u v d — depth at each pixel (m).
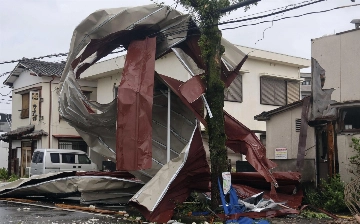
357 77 12.57
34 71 26.17
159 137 13.03
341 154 12.69
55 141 26.08
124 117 10.45
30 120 26.83
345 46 12.93
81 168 22.16
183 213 10.55
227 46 11.74
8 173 27.91
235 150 12.13
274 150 15.14
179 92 11.14
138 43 11.35
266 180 11.56
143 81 10.75
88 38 11.52
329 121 13.03
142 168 10.20
